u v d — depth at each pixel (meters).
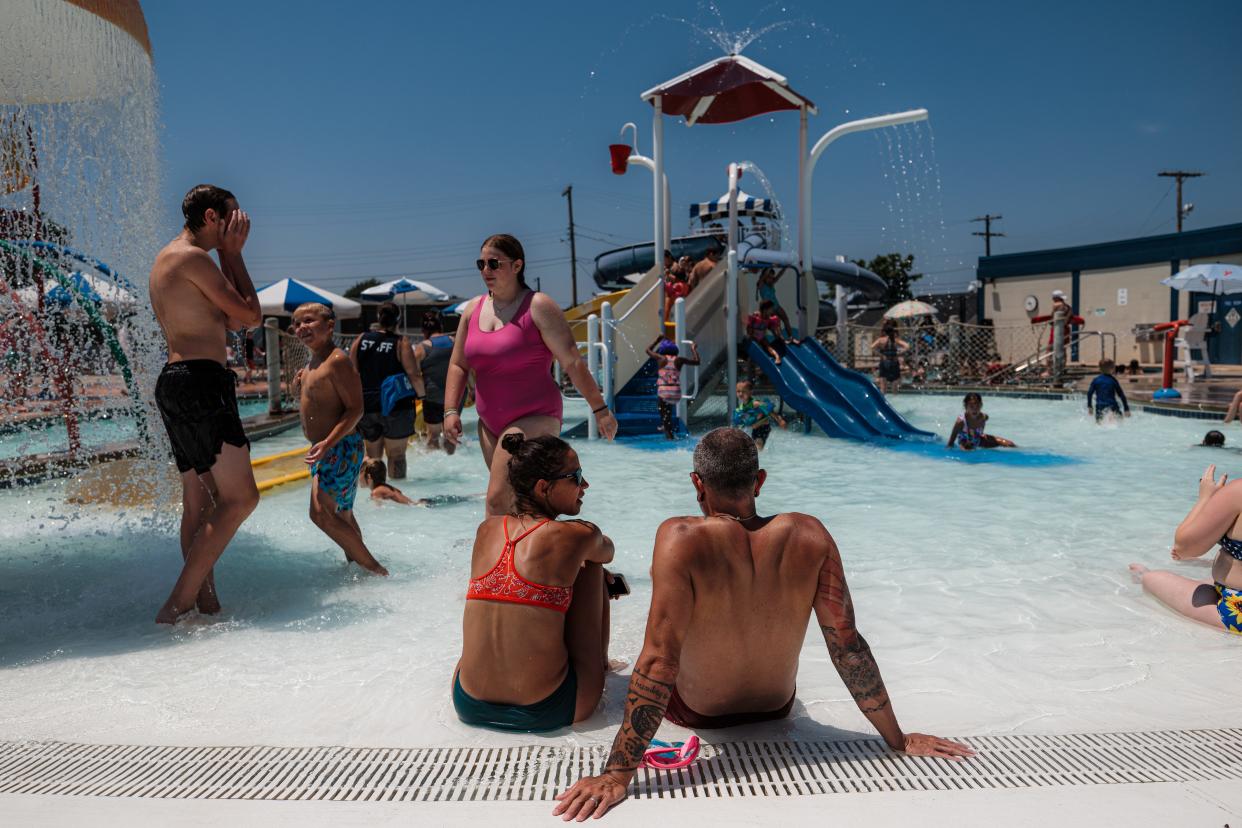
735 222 13.33
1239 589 3.76
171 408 3.90
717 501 2.50
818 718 2.76
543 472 2.83
